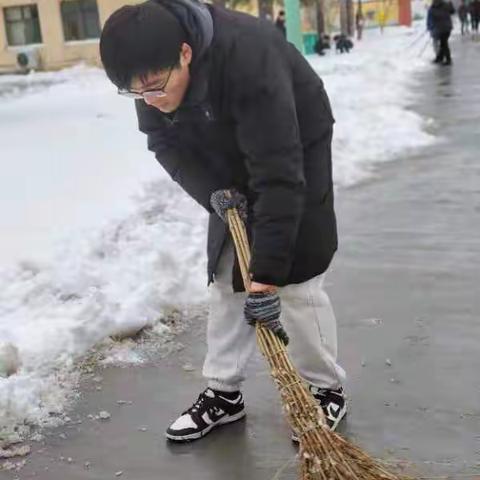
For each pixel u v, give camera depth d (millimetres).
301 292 2748
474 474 2672
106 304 3975
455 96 12828
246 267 2570
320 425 2361
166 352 3701
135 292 4156
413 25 43781
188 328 3945
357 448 2482
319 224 2676
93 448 2957
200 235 5227
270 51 2400
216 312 2938
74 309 3977
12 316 3975
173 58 2283
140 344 3781
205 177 2705
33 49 28297
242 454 2881
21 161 8336
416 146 8430
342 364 3521
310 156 2615
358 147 8266
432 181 6879
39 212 6012
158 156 2756
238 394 3062
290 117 2385
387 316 4023
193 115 2484
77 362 3590
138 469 2824
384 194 6547
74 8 28031
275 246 2451
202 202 2758
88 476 2789
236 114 2416
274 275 2473
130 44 2254
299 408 2387
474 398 3162
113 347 3732
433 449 2836
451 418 3031
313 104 2582
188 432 2965
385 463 2648
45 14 28062
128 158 8023
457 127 9594
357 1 38250
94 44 27953
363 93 13195
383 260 4906
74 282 4359
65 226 5516
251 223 2709
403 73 17875
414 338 3744
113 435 3039
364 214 6000
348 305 4199
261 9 28422
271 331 2514
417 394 3225
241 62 2365
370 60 21125
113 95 16344
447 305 4117
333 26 33562
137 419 3145
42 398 3264
